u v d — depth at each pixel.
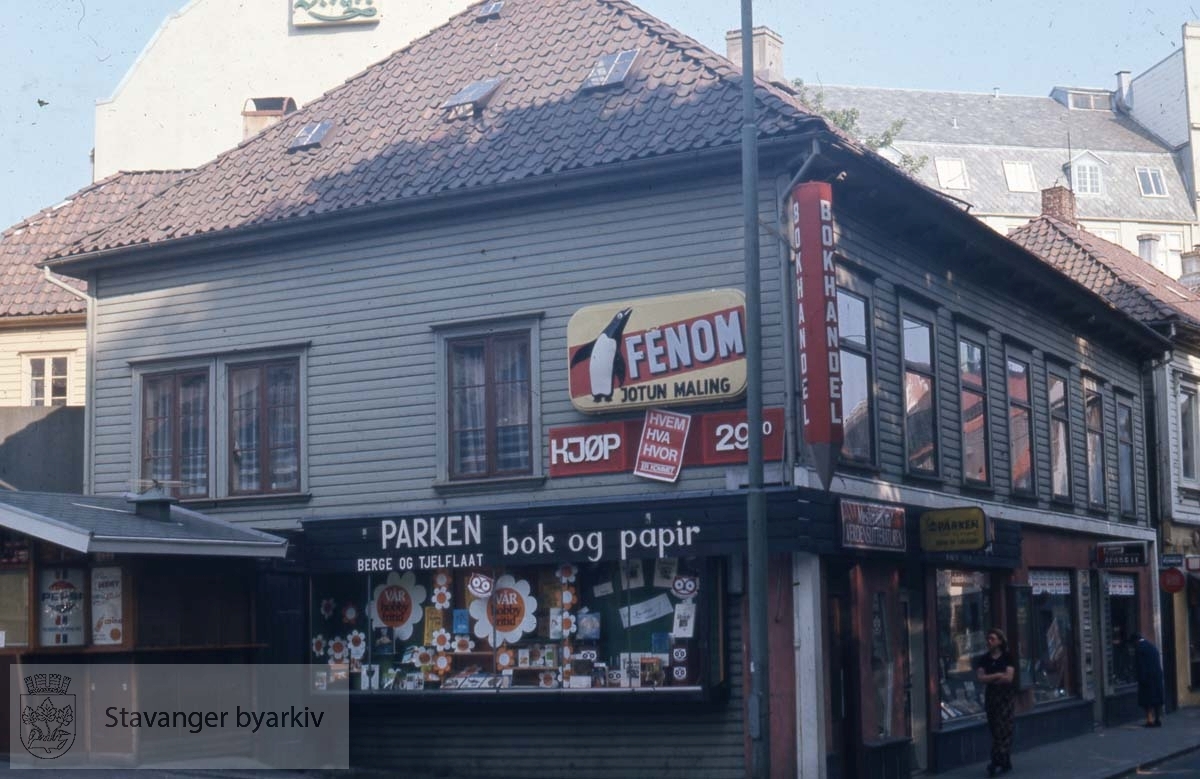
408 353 18.39
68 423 21.67
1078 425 26.14
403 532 17.61
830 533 15.95
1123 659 28.19
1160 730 25.73
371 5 35.03
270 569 17.88
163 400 19.98
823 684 15.79
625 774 16.61
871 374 17.92
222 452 19.42
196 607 17.06
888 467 18.22
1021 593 22.83
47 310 25.14
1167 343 29.86
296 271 19.25
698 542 15.85
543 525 16.77
